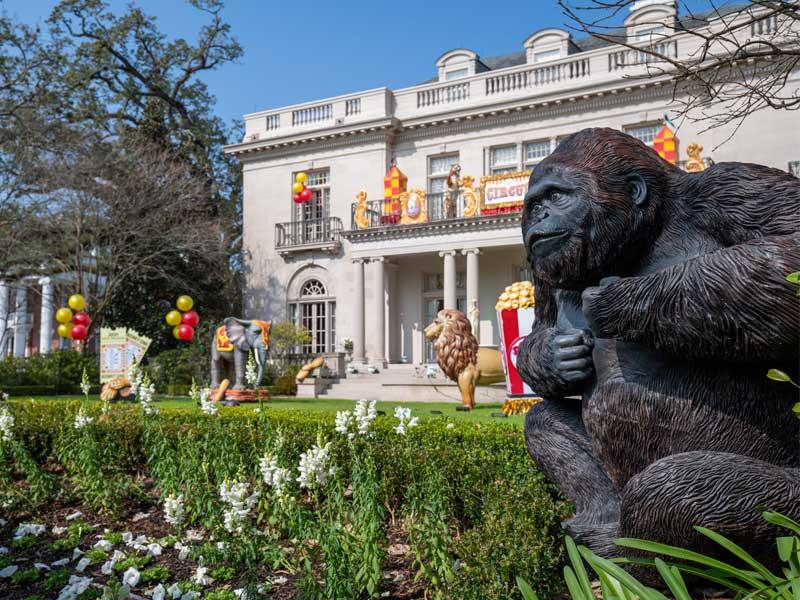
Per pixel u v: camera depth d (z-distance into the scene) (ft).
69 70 89.81
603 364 8.87
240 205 113.91
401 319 84.58
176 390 74.13
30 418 23.93
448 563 11.00
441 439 18.43
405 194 77.97
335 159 88.38
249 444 18.65
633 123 72.18
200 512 15.89
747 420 7.97
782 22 16.60
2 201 70.33
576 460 9.80
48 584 13.14
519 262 77.87
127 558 14.28
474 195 74.02
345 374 76.84
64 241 76.54
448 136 82.94
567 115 76.23
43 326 105.70
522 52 96.73
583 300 8.20
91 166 74.59
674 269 7.55
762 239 7.36
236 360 49.98
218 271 94.73
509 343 29.81
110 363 50.21
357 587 11.00
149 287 91.25
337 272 86.63
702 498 7.36
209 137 110.63
